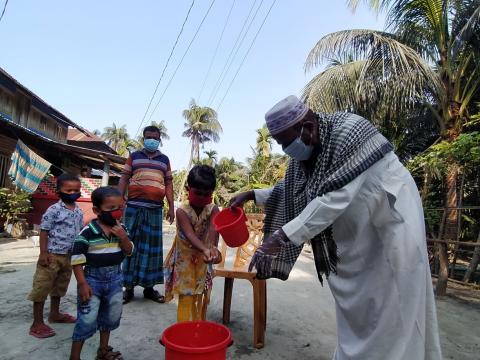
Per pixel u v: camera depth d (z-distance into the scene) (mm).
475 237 7820
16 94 11883
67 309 3660
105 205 2584
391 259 1890
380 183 1907
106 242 2617
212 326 2113
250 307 4062
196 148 36531
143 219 4074
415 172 7605
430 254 6840
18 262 5879
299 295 4672
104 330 2654
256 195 2625
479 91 7648
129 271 4008
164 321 3463
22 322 3264
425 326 1872
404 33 8164
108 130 48250
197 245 2656
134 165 4195
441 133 7641
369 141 1892
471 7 6941
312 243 2125
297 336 3258
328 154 1914
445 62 7590
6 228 9203
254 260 1822
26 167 8164
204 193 2750
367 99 7980
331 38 8391
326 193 1836
